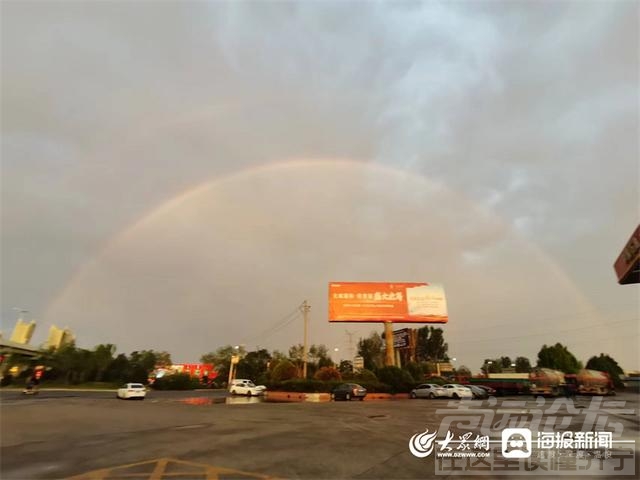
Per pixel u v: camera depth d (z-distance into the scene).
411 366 48.38
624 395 36.97
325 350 69.50
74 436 11.47
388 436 11.80
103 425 13.91
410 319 47.56
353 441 10.90
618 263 22.94
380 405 25.20
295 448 9.83
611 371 56.84
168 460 8.48
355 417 17.14
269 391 44.00
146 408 21.48
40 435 11.64
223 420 15.77
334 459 8.74
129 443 10.36
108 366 78.06
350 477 7.45
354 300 48.06
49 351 72.31
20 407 20.67
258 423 14.75
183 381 70.00
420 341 84.62
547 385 35.56
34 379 36.25
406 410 20.88
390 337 47.22
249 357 90.00
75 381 71.50
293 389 38.81
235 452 9.30
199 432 12.33
